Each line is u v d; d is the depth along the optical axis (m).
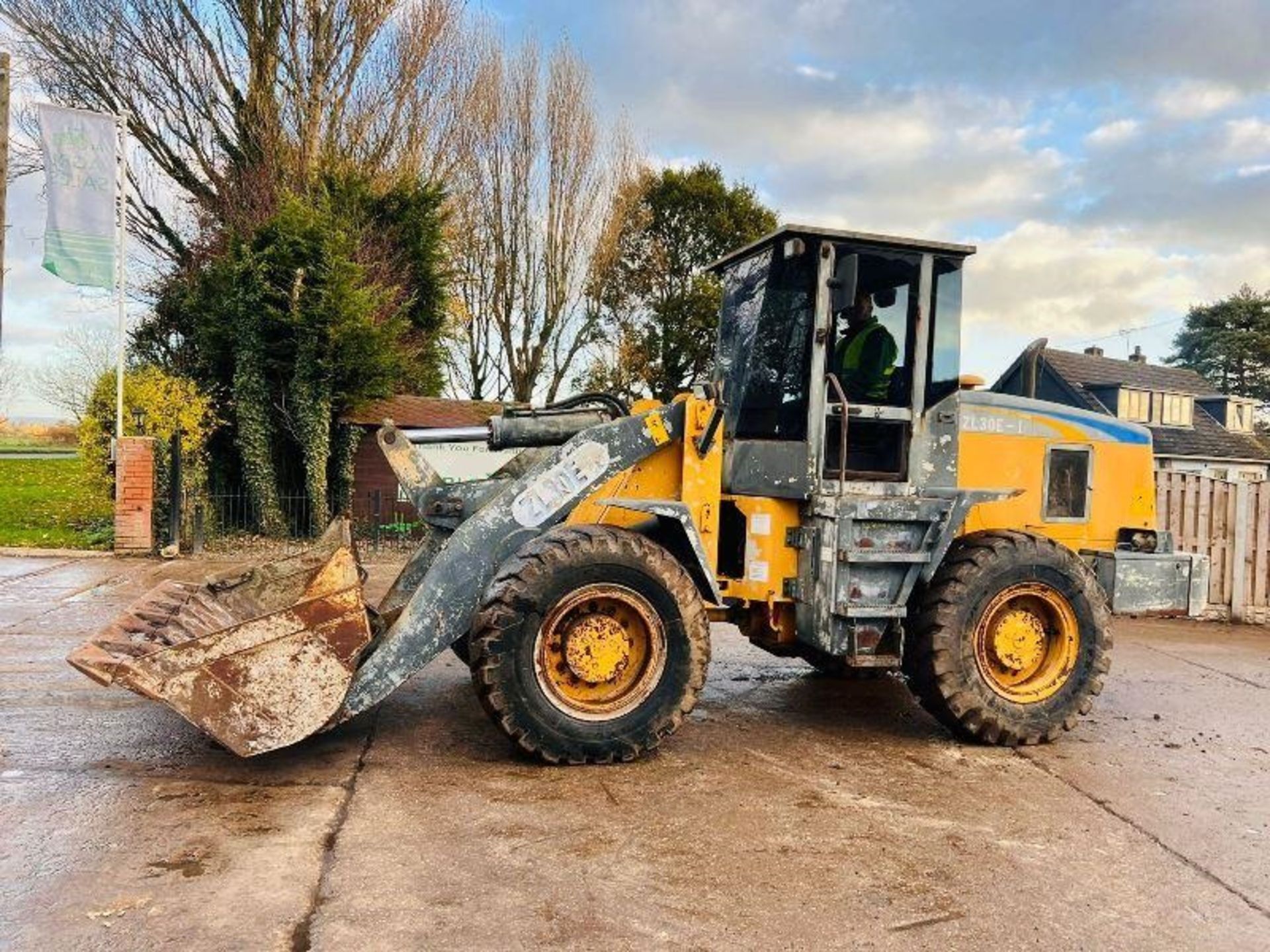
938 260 5.00
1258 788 4.34
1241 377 48.62
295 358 12.77
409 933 2.76
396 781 4.01
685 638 4.34
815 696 5.84
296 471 13.77
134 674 3.67
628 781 4.12
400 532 13.54
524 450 5.76
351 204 15.40
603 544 4.22
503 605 4.10
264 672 3.83
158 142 17.19
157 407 11.48
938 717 4.89
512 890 3.06
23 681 5.46
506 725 4.12
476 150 22.16
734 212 25.89
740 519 4.99
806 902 3.07
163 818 3.54
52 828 3.41
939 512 4.66
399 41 18.23
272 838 3.38
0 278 10.45
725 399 5.18
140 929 2.73
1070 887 3.26
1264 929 3.00
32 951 2.59
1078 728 5.28
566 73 22.92
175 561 10.70
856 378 4.89
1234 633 8.80
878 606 4.63
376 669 4.09
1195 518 9.50
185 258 16.80
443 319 17.25
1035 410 5.52
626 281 25.66
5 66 10.37
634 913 2.94
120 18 16.33
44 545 11.58
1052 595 4.90
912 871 3.33
